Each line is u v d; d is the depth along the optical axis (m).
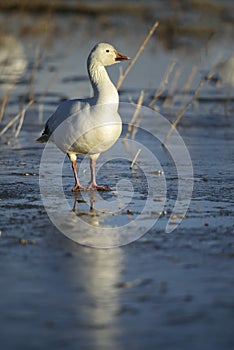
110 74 26.14
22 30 37.47
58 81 25.52
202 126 19.28
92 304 7.73
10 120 19.70
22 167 14.66
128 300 7.85
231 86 24.28
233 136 18.09
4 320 7.32
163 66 27.97
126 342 6.87
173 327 7.19
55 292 8.04
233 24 39.88
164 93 23.42
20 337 6.96
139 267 8.89
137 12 43.97
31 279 8.44
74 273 8.66
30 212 11.37
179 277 8.54
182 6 45.47
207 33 36.94
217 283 8.35
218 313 7.52
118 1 48.38
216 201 12.16
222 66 25.23
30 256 9.27
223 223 10.86
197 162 15.27
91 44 34.38
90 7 45.56
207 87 24.56
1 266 8.88
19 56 30.56
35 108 21.27
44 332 7.06
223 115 20.69
